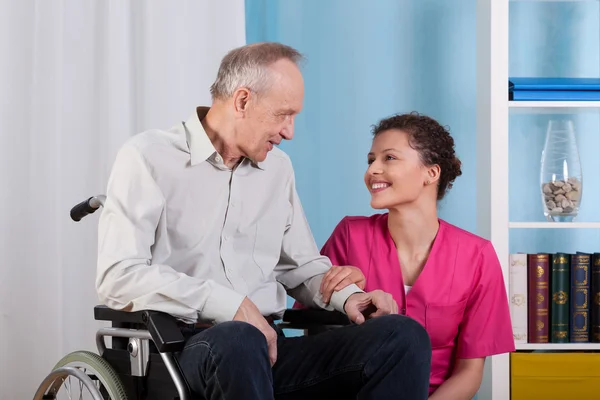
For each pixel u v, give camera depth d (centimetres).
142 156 152
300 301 173
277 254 171
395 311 160
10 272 234
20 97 237
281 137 157
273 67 152
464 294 179
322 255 184
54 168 239
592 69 259
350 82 261
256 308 141
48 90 239
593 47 259
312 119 261
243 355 125
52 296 237
